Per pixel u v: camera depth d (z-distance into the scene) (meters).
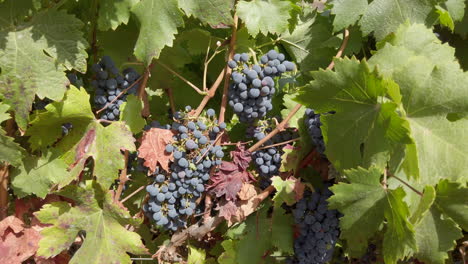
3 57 0.85
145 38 0.88
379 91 0.83
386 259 0.87
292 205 1.01
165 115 1.13
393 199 0.83
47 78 0.86
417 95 0.85
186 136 0.93
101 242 0.95
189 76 1.11
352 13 0.94
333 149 0.88
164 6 0.88
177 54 1.06
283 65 0.91
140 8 0.89
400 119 0.80
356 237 0.89
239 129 1.07
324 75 0.85
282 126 0.96
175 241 0.99
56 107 0.88
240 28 0.98
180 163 0.92
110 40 1.01
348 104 0.86
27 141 0.92
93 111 1.01
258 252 1.01
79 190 0.93
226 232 1.01
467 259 1.05
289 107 1.01
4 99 0.85
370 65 0.89
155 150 0.93
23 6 0.86
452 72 0.84
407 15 0.93
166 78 1.07
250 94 0.90
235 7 0.95
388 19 0.93
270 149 0.98
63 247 0.94
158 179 0.93
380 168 0.84
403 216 0.82
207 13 0.89
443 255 0.88
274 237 1.00
